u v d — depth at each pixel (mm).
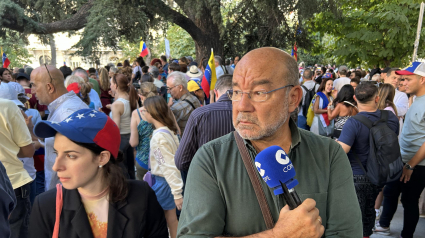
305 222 1033
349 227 1265
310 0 10875
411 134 3355
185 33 26547
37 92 3016
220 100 2686
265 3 11633
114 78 4688
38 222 1563
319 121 5863
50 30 13398
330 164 1322
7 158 2555
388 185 3643
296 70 1285
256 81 1187
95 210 1612
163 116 2977
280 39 13258
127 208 1617
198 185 1254
